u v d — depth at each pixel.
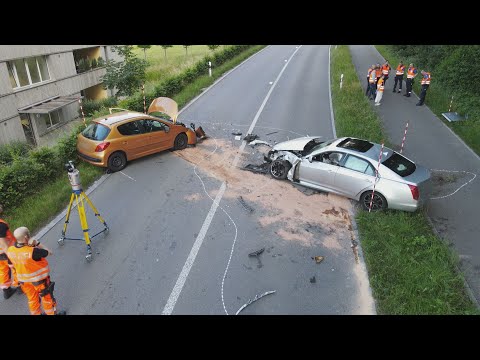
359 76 25.92
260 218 9.23
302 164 10.45
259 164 12.24
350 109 17.69
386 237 8.38
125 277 7.24
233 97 20.70
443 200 10.19
